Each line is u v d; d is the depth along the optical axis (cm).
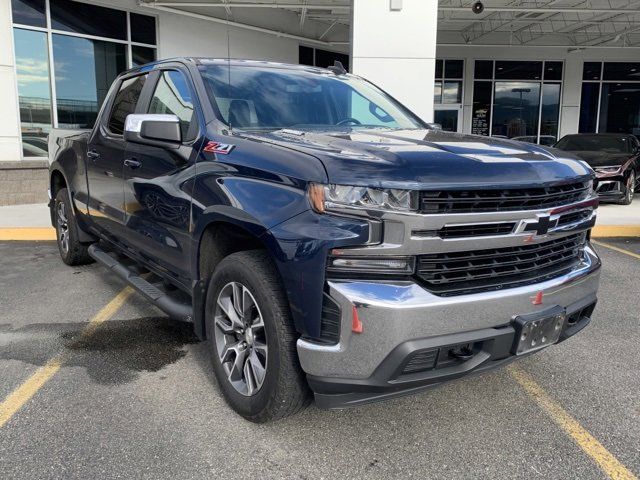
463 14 1641
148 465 268
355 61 951
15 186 1094
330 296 249
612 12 1466
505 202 267
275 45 1653
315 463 272
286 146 286
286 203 265
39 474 260
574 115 2094
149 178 385
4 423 303
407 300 243
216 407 323
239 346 309
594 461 276
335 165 254
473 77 2045
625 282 601
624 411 325
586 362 393
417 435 299
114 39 1292
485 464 273
